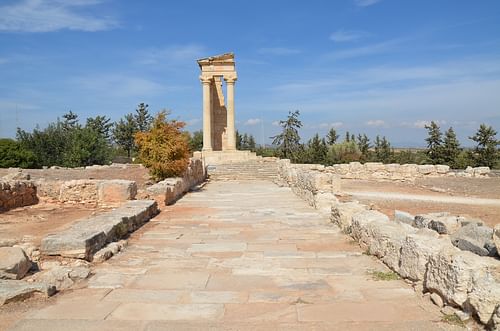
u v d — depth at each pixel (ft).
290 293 18.34
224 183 88.12
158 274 21.39
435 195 61.31
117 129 202.28
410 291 18.38
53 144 145.38
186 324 14.99
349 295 17.97
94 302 17.21
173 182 56.85
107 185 48.42
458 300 15.10
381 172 91.71
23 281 18.45
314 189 48.65
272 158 120.47
